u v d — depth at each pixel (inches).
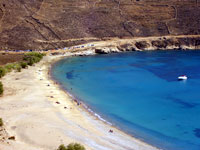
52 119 2253.9
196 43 6323.8
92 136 1988.2
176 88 3334.2
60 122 2204.7
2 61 4569.4
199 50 6058.1
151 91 3233.3
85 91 3248.0
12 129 1978.3
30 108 2476.6
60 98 2871.6
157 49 6294.3
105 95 3100.4
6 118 2188.7
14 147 1587.1
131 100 2938.0
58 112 2439.7
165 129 2231.8
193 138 2080.5
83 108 2642.7
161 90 3267.7
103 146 1834.4
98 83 3604.8
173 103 2832.2
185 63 4694.9
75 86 3454.7
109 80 3745.1
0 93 2824.8
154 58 5221.5
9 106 2491.4
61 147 1603.1
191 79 3705.7
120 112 2591.0
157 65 4603.8
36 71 4079.7
